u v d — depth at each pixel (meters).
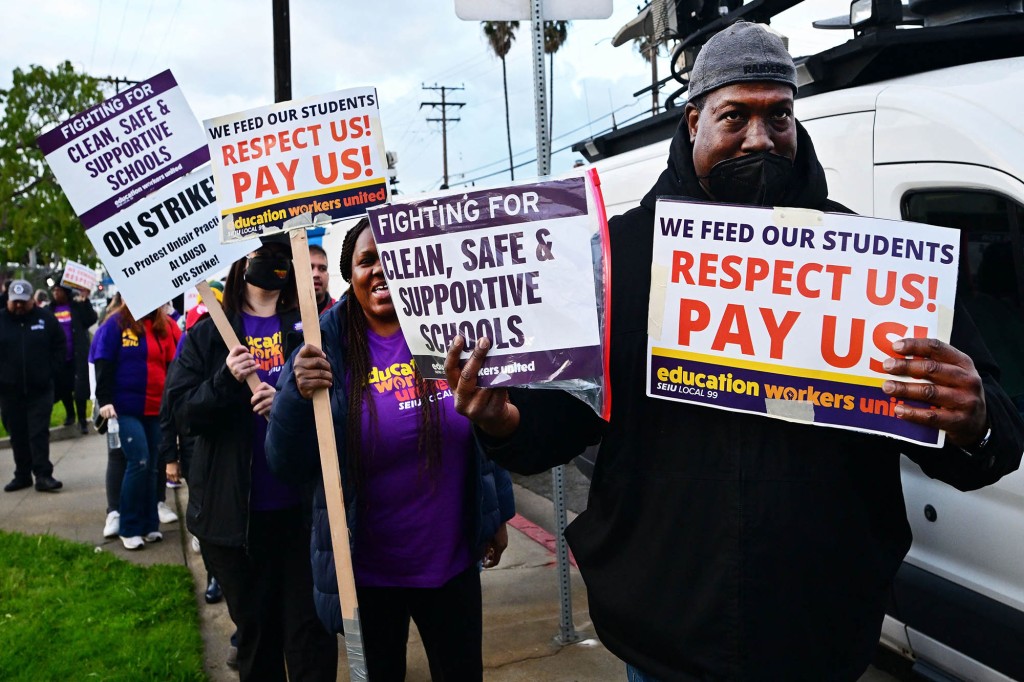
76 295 11.50
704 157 1.76
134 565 5.29
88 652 3.91
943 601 2.68
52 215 45.22
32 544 5.73
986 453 1.51
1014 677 2.47
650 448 1.66
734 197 1.74
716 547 1.57
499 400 1.68
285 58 13.52
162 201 2.96
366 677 2.32
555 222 1.64
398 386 2.50
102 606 4.54
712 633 1.57
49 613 4.43
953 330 1.64
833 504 1.56
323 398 2.35
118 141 2.92
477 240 1.67
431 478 2.48
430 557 2.50
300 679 2.94
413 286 1.71
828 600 1.56
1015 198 2.35
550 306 1.64
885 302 1.54
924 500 2.75
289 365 2.51
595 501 1.76
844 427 1.54
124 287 2.92
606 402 1.63
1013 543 2.43
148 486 5.78
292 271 3.36
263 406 2.88
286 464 2.50
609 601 1.70
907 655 2.97
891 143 2.78
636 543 1.67
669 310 1.63
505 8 3.55
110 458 6.04
